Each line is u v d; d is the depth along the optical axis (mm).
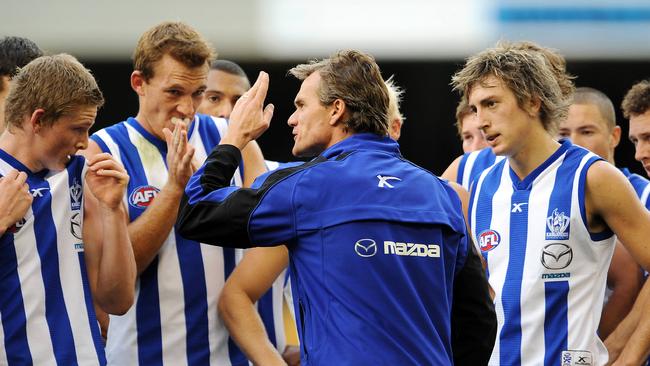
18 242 12984
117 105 35875
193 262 15383
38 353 13000
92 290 14039
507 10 33188
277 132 37375
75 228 13648
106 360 14438
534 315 14594
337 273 11312
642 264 14352
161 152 15578
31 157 13234
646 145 17703
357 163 11805
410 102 36906
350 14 33156
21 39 15547
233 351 15703
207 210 11766
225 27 32688
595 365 14438
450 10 33219
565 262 14523
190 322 15352
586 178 14438
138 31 32469
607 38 33219
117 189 13570
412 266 11508
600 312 14695
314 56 33219
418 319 11414
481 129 14578
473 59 14727
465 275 12219
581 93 18656
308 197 11508
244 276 14836
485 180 15680
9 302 12891
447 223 11781
